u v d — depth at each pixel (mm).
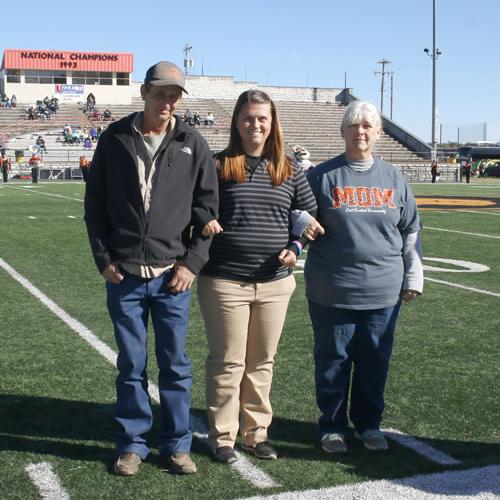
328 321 3768
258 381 3758
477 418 4285
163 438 3574
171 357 3498
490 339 6164
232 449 3682
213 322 3646
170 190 3365
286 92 61125
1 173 41281
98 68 55094
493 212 20484
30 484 3367
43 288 8203
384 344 3803
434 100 46312
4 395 4609
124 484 3371
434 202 24922
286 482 3395
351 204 3662
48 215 17562
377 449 3791
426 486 3348
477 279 9180
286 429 4105
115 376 5027
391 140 51344
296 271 9586
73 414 4297
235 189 3525
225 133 49688
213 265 3617
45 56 54125
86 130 48750
